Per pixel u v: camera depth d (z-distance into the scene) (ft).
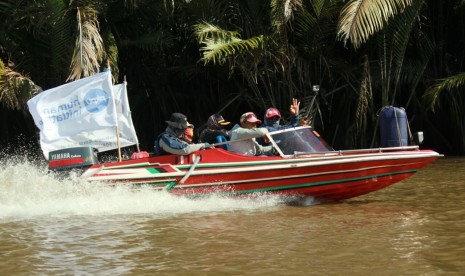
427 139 66.33
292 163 33.17
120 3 62.28
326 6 55.21
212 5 58.13
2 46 62.08
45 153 34.32
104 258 21.90
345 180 33.45
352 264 20.54
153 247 23.41
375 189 34.19
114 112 34.58
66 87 34.99
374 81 60.08
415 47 63.77
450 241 23.52
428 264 20.35
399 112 37.11
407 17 55.98
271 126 36.14
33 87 55.42
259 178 33.24
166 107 70.44
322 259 21.26
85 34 53.16
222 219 29.19
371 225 27.09
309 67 60.29
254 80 60.80
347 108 63.82
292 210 31.89
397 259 21.07
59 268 20.70
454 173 46.75
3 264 21.27
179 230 26.55
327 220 28.60
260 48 55.98
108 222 28.71
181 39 66.64
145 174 33.12
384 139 37.40
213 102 69.46
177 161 33.30
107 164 33.24
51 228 27.37
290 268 20.22
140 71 69.36
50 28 57.62
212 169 33.24
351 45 62.44
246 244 23.66
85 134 34.86
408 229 25.99
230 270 20.12
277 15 54.54
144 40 61.72
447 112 65.62
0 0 58.95
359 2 50.70
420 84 64.59
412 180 43.24
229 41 55.26
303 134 34.78
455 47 65.31
